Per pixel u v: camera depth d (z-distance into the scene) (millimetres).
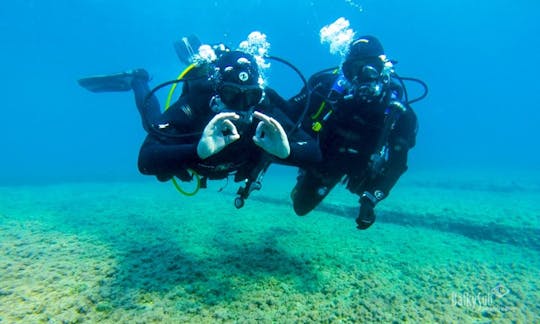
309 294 2811
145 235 4270
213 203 7156
